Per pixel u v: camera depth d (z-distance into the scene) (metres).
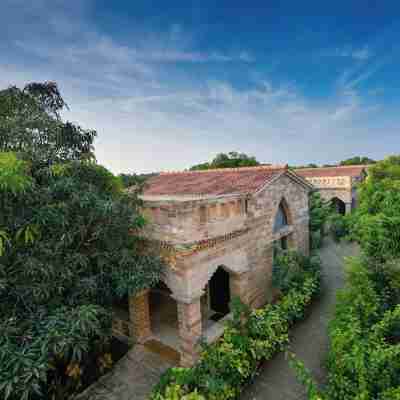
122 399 7.24
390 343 6.52
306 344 9.32
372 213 10.48
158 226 7.89
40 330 4.71
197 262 7.80
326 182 26.66
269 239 11.74
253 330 8.37
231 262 9.32
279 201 12.41
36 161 6.07
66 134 6.96
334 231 22.17
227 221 9.15
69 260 5.68
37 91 7.48
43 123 6.48
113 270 6.66
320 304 12.03
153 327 10.30
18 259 4.97
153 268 7.23
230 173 14.42
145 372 8.13
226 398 6.61
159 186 15.05
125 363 8.54
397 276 7.67
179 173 17.66
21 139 6.21
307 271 12.65
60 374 7.68
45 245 5.32
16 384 4.00
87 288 5.89
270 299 12.05
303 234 14.95
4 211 4.91
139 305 9.38
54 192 5.58
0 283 4.51
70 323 4.82
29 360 4.13
